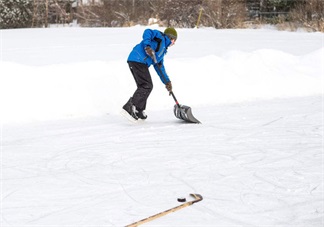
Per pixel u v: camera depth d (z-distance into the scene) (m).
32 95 10.15
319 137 8.31
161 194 5.61
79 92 10.63
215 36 23.22
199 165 6.73
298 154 7.26
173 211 5.08
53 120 9.84
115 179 6.17
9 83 10.18
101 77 11.23
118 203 5.35
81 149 7.66
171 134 8.62
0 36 23.34
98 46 18.39
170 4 30.44
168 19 30.45
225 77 12.42
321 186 5.84
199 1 30.23
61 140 8.25
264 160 6.95
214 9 29.89
